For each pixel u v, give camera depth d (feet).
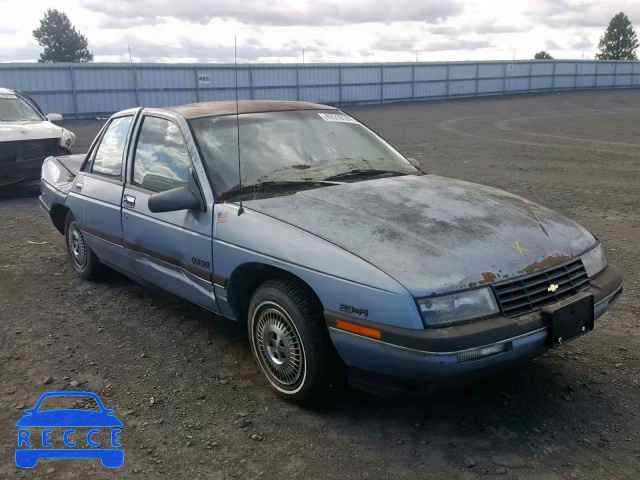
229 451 10.02
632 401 11.37
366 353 9.76
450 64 152.35
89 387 12.20
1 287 18.44
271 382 11.77
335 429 10.65
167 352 13.89
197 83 121.80
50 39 252.62
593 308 10.61
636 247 21.56
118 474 9.40
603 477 9.18
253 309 11.80
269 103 15.79
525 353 9.75
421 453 9.90
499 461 9.62
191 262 13.03
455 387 9.57
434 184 13.46
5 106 36.19
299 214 11.50
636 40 294.25
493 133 68.69
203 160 13.11
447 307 9.36
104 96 112.98
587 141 58.18
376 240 10.42
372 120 94.94
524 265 10.21
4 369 12.97
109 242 16.26
